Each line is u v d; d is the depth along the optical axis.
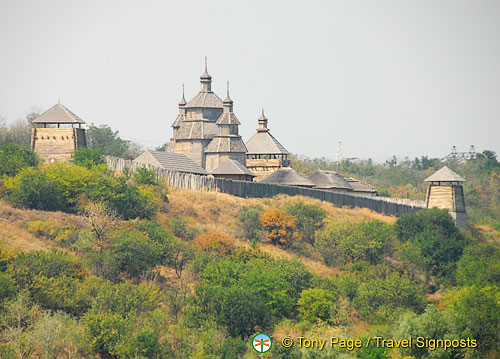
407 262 139.62
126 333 93.69
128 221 130.12
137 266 113.19
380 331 102.94
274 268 119.31
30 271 101.31
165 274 117.81
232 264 115.19
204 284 107.19
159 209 143.62
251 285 109.06
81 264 108.94
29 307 96.38
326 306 108.56
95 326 93.06
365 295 114.81
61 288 99.88
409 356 99.44
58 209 134.12
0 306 94.25
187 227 139.62
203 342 94.56
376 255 140.38
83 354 92.00
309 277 119.88
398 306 114.06
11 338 89.88
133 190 139.38
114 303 99.12
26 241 116.31
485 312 104.81
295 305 113.19
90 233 118.88
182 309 105.44
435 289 136.88
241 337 101.31
